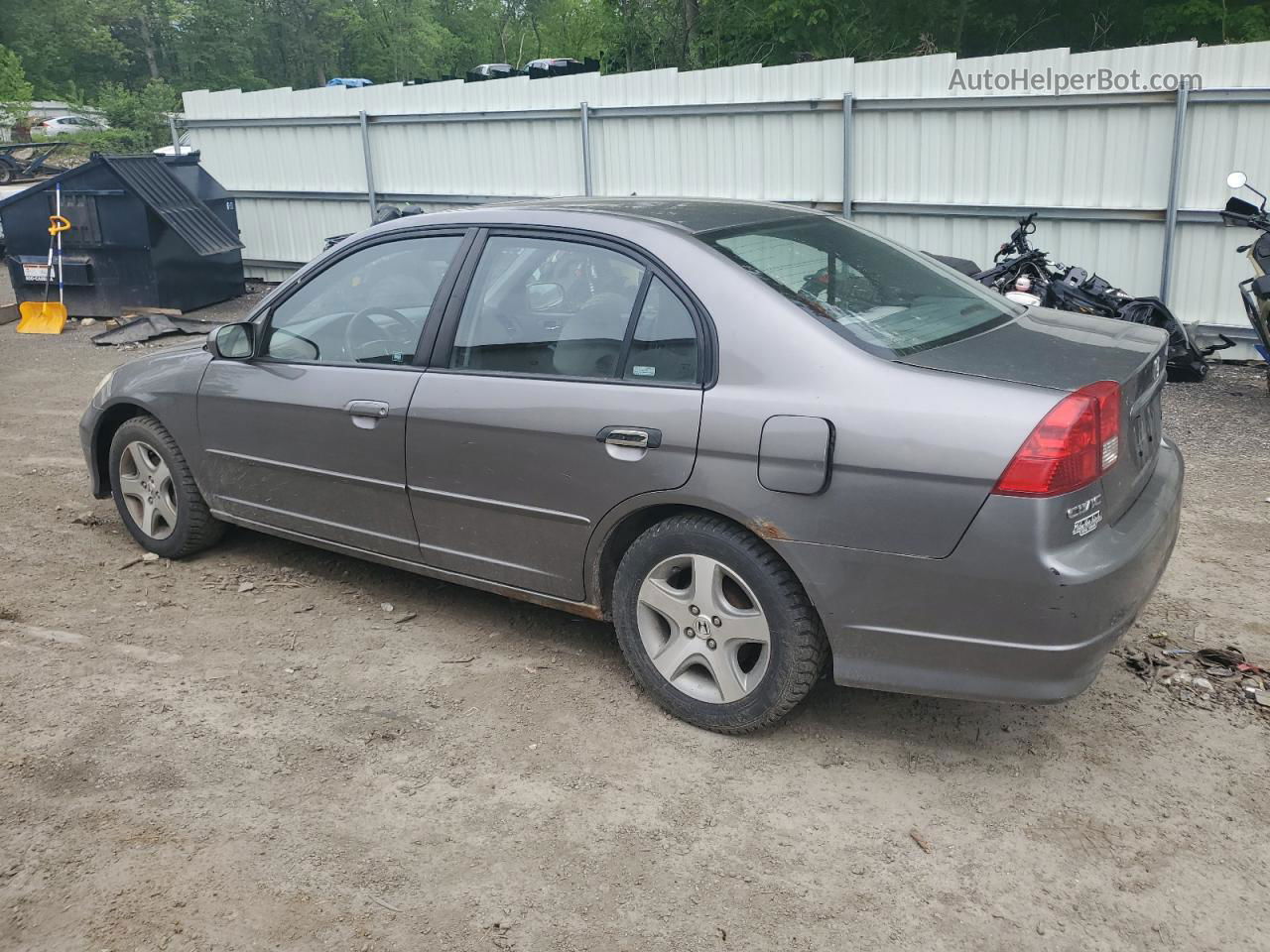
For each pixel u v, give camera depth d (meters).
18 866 2.92
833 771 3.39
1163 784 3.30
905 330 3.41
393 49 64.31
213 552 5.23
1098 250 9.53
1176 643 4.19
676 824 3.13
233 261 13.32
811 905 2.79
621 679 3.96
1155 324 8.18
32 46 59.34
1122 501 3.21
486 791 3.28
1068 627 2.96
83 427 5.31
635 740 3.56
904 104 10.04
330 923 2.72
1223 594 4.62
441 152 13.13
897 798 3.25
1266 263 7.30
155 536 5.14
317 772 3.38
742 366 3.30
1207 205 8.96
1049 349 3.39
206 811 3.17
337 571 4.99
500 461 3.78
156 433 4.96
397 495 4.12
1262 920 2.73
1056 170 9.55
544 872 2.92
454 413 3.87
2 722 3.65
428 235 4.14
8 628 4.39
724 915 2.75
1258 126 8.62
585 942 2.66
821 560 3.19
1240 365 8.98
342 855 2.98
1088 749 3.50
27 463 6.83
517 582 3.94
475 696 3.85
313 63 64.19
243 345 4.52
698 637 3.53
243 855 2.98
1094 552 3.00
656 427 3.41
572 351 3.67
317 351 4.38
